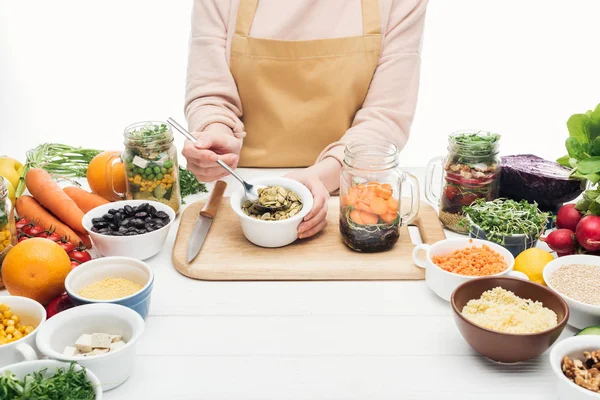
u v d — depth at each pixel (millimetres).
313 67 2033
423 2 2012
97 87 3777
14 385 1017
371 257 1543
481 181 1611
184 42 3770
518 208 1564
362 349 1265
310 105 2074
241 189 1665
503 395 1154
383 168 1507
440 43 3682
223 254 1554
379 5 2006
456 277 1344
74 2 3668
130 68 3797
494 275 1299
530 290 1270
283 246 1592
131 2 3711
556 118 3594
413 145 3504
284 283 1484
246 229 1568
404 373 1204
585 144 1558
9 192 1688
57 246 1368
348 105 2080
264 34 2023
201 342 1283
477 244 1459
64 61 3719
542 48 3672
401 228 1671
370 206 1511
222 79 2045
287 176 1732
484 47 3684
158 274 1516
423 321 1348
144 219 1568
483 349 1190
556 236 1480
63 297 1347
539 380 1189
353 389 1167
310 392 1160
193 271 1490
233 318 1356
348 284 1481
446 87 3744
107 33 3725
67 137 3492
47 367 1081
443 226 1709
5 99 3639
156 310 1381
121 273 1394
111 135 3555
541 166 1702
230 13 2031
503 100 3711
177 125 1699
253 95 2078
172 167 1707
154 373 1200
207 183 1959
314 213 1583
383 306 1397
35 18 3648
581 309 1254
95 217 1589
